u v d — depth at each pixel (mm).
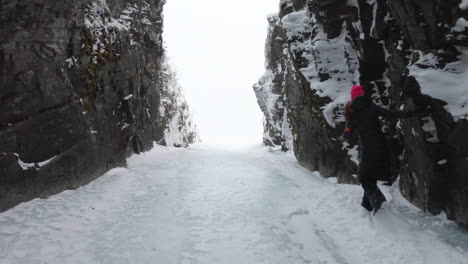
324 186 5652
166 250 3293
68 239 3434
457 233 3217
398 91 4910
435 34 3855
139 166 7836
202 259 3121
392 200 4316
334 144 6074
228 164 8602
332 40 6672
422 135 3604
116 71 7266
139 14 9867
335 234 3613
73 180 5219
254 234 3701
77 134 5340
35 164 4414
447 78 3516
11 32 4047
